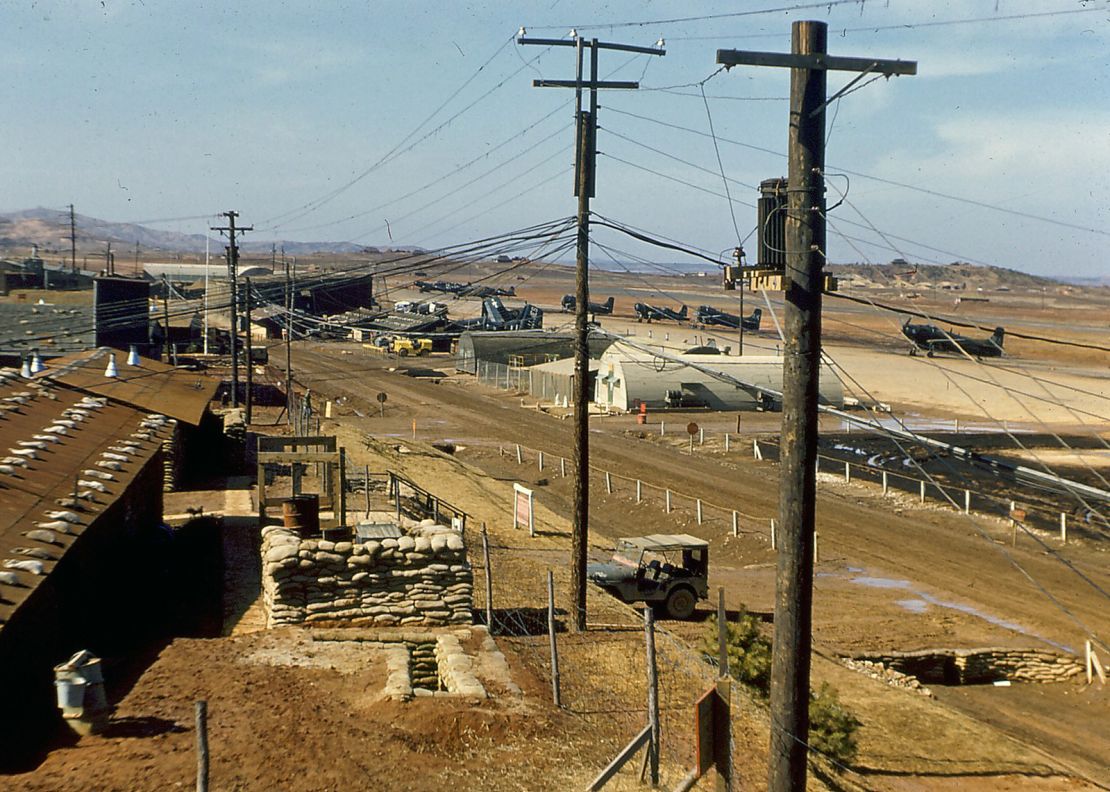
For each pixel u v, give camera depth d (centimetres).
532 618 2239
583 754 1336
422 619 1841
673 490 4603
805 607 1185
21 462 1852
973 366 9131
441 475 4538
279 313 11906
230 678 1453
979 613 2933
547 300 18312
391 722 1320
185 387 3669
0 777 1059
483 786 1173
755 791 1370
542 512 4075
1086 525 3891
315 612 1792
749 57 1121
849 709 2081
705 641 2016
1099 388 7938
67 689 1204
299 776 1127
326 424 5853
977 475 4825
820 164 1168
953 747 1922
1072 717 2362
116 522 1959
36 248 13412
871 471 4994
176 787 1062
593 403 7856
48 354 4681
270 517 2764
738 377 7569
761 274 1212
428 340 11488
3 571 1293
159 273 18338
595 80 2267
